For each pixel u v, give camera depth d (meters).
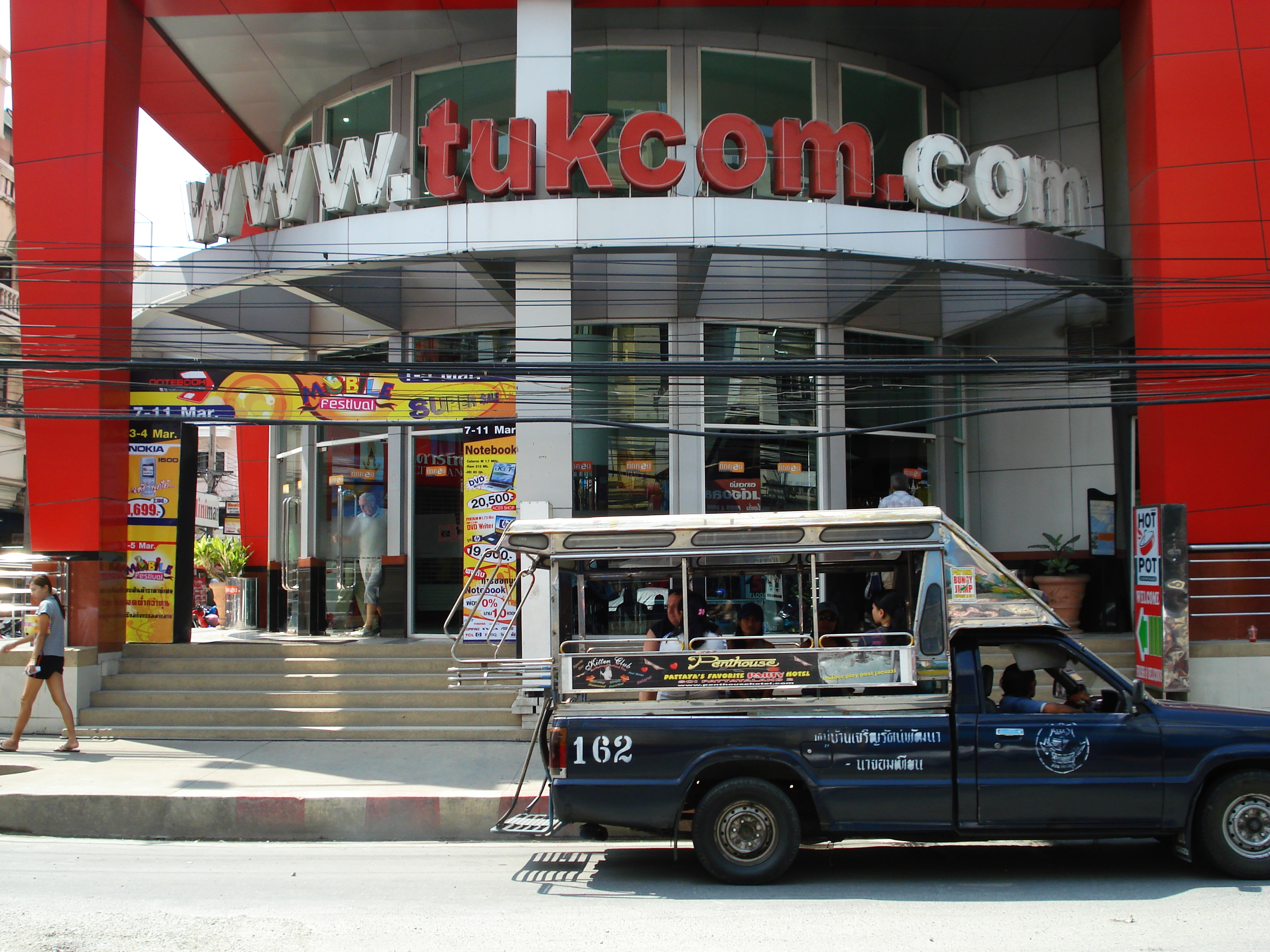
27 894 6.22
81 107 12.51
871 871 6.72
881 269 13.02
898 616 6.80
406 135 14.88
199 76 15.56
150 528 12.91
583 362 14.19
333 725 11.19
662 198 11.99
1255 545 11.77
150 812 8.20
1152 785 6.22
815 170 12.48
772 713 6.48
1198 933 5.23
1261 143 12.07
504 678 7.24
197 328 14.53
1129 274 13.86
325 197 12.88
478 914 5.75
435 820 8.13
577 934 5.32
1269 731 6.29
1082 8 13.38
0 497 25.53
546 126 12.20
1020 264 12.88
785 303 14.27
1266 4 12.23
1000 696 6.74
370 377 13.12
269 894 6.24
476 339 14.78
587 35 14.16
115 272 12.57
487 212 12.05
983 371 10.62
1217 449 11.93
